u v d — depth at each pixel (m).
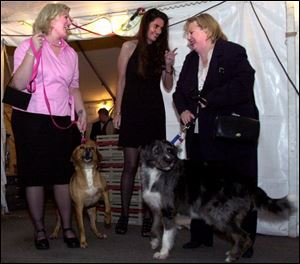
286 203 3.44
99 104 9.64
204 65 3.84
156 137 4.61
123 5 5.00
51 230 5.09
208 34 3.74
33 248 4.00
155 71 4.52
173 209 3.65
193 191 3.61
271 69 4.69
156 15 4.42
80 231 4.11
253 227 3.63
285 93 4.64
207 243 4.05
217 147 3.70
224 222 3.51
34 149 3.89
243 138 3.51
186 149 3.94
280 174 4.66
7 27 5.50
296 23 4.57
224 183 3.54
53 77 3.91
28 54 3.76
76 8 5.09
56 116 3.97
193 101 3.88
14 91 3.80
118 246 4.10
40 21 3.90
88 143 4.46
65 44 4.11
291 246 4.11
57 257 3.64
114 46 7.41
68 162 4.09
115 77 8.44
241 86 3.57
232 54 3.64
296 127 4.57
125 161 4.69
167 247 3.65
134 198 5.47
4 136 5.90
